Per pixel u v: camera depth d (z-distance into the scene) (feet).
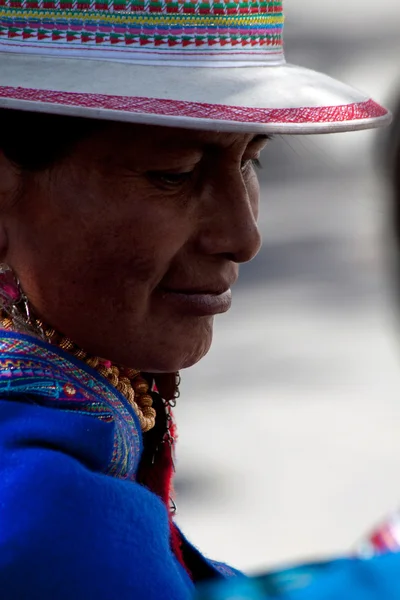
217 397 36.11
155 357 7.72
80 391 7.54
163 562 6.84
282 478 30.78
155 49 7.16
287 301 45.96
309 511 29.12
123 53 7.14
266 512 28.99
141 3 7.11
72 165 7.38
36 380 7.38
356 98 7.65
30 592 6.40
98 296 7.52
